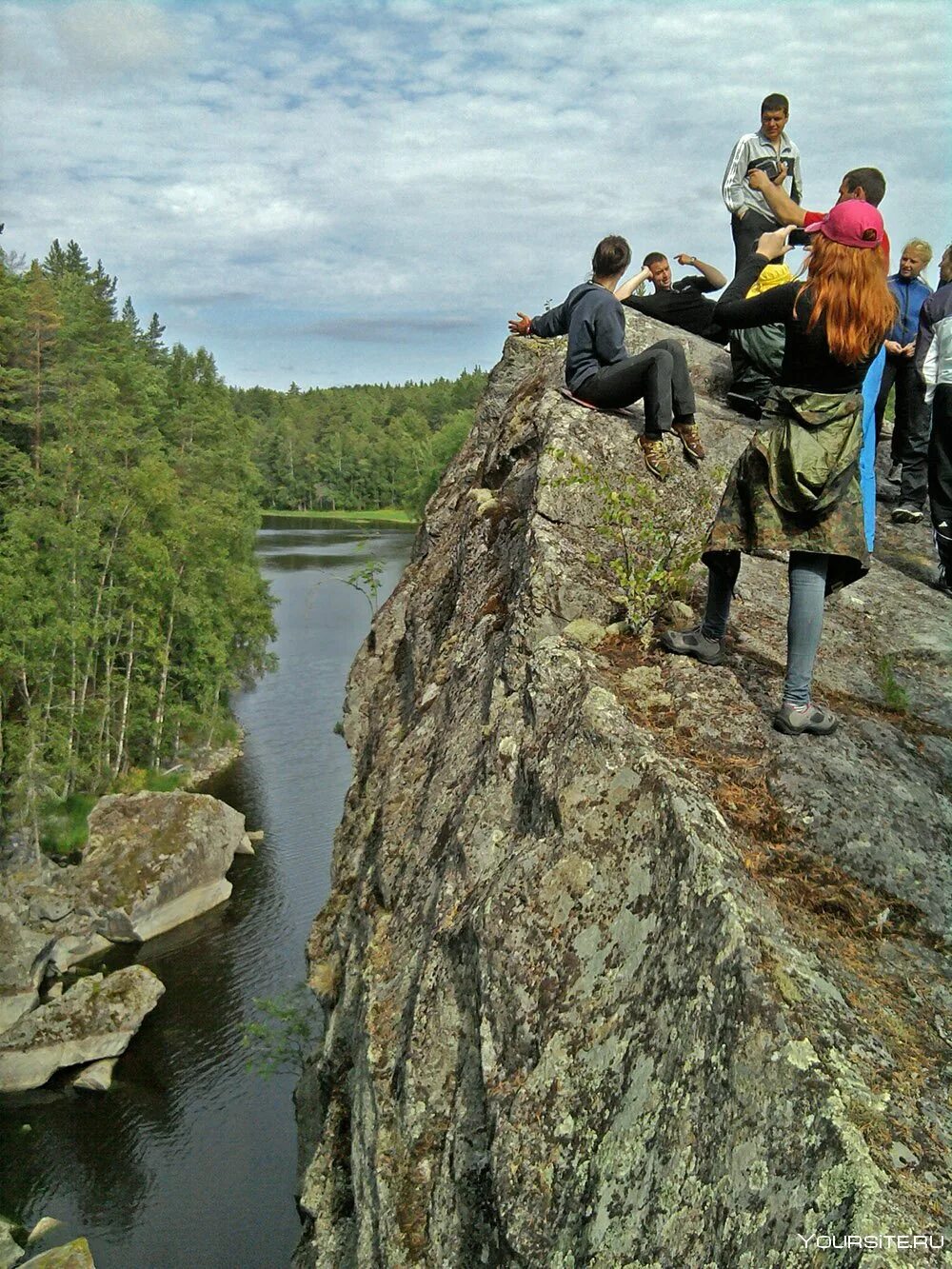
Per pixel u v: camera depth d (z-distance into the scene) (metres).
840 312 3.80
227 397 81.19
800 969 3.08
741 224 8.30
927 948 3.53
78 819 35.62
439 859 5.16
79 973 26.48
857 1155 2.51
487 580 6.85
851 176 5.18
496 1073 3.71
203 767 42.19
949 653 5.47
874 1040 2.95
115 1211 18.55
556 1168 3.26
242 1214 18.42
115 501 45.03
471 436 10.48
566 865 3.93
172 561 47.47
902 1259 2.27
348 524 124.31
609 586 5.53
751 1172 2.69
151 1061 22.92
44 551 41.62
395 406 187.50
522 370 10.09
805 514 4.03
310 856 33.31
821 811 3.96
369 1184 4.39
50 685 38.91
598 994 3.52
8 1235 17.70
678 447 6.59
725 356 8.51
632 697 4.64
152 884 28.67
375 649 10.36
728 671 4.85
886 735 4.59
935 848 3.92
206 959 27.30
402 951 5.14
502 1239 3.32
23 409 50.03
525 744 4.71
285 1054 17.77
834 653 5.36
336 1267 5.09
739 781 4.13
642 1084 3.16
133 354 71.62
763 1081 2.81
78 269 89.19
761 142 8.16
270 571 79.69
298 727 47.16
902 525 7.70
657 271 9.31
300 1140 8.67
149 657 47.22
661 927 3.45
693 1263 2.68
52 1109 21.45
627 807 3.90
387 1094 4.50
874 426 6.46
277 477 150.25
